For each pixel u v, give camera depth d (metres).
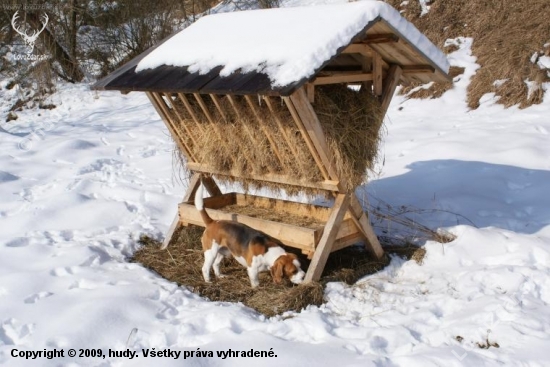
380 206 6.60
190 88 4.62
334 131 4.70
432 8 12.38
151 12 16.52
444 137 8.76
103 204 7.26
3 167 9.35
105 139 11.19
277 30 4.76
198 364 3.75
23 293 4.98
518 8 11.17
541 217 6.03
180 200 7.47
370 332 4.12
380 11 4.49
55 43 16.50
